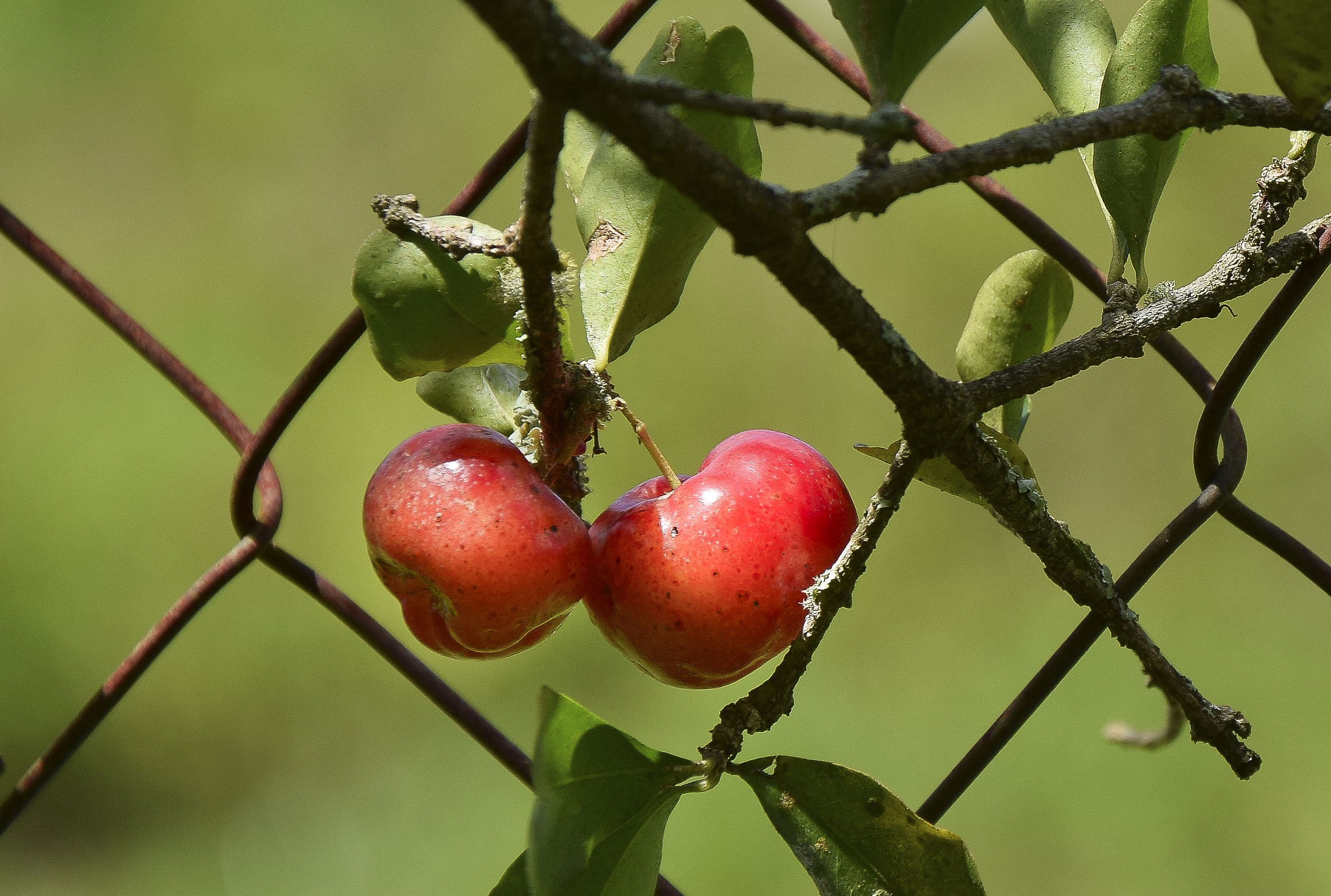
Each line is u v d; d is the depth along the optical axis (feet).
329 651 5.34
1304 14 1.62
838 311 1.61
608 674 5.05
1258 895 4.23
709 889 4.36
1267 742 4.52
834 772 1.69
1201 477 1.74
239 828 5.10
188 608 1.79
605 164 1.73
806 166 5.25
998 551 5.20
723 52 1.70
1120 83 1.71
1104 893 4.30
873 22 1.65
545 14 1.56
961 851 1.68
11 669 5.35
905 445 1.65
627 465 5.32
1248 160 5.18
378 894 4.80
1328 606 4.84
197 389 1.81
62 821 5.17
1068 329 4.97
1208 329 5.15
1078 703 4.71
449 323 1.71
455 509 1.70
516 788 4.94
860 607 5.15
